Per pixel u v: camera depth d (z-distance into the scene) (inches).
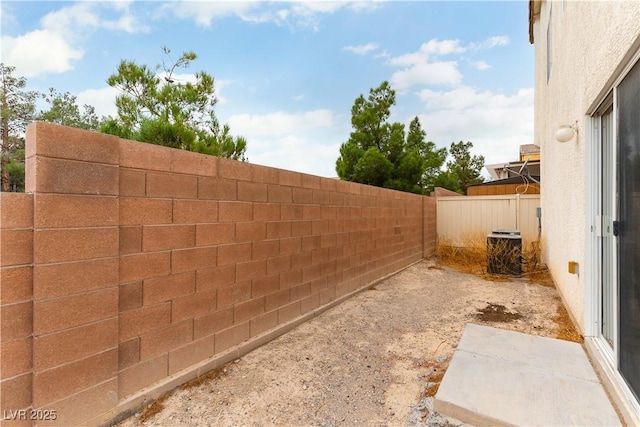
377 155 469.4
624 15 82.4
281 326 141.9
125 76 245.4
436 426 80.5
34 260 67.1
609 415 77.6
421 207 331.9
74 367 73.2
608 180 113.3
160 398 91.8
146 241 89.7
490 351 113.0
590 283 119.3
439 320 159.9
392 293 211.8
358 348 128.1
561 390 88.6
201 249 106.1
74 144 73.4
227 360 114.3
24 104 565.6
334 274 185.5
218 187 112.3
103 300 78.8
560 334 135.9
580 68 131.6
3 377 63.2
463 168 884.0
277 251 141.1
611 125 111.0
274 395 95.1
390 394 95.9
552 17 229.5
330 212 181.3
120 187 83.3
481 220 345.4
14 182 504.4
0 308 62.7
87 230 75.7
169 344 96.2
